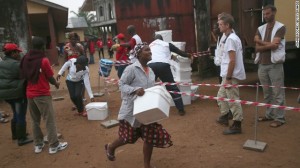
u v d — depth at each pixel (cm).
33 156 520
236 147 492
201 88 923
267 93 587
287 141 504
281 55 536
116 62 819
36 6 2030
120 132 411
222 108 588
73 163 481
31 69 480
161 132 395
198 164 445
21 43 936
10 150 554
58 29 3288
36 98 492
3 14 918
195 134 561
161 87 383
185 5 1107
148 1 1073
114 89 1040
